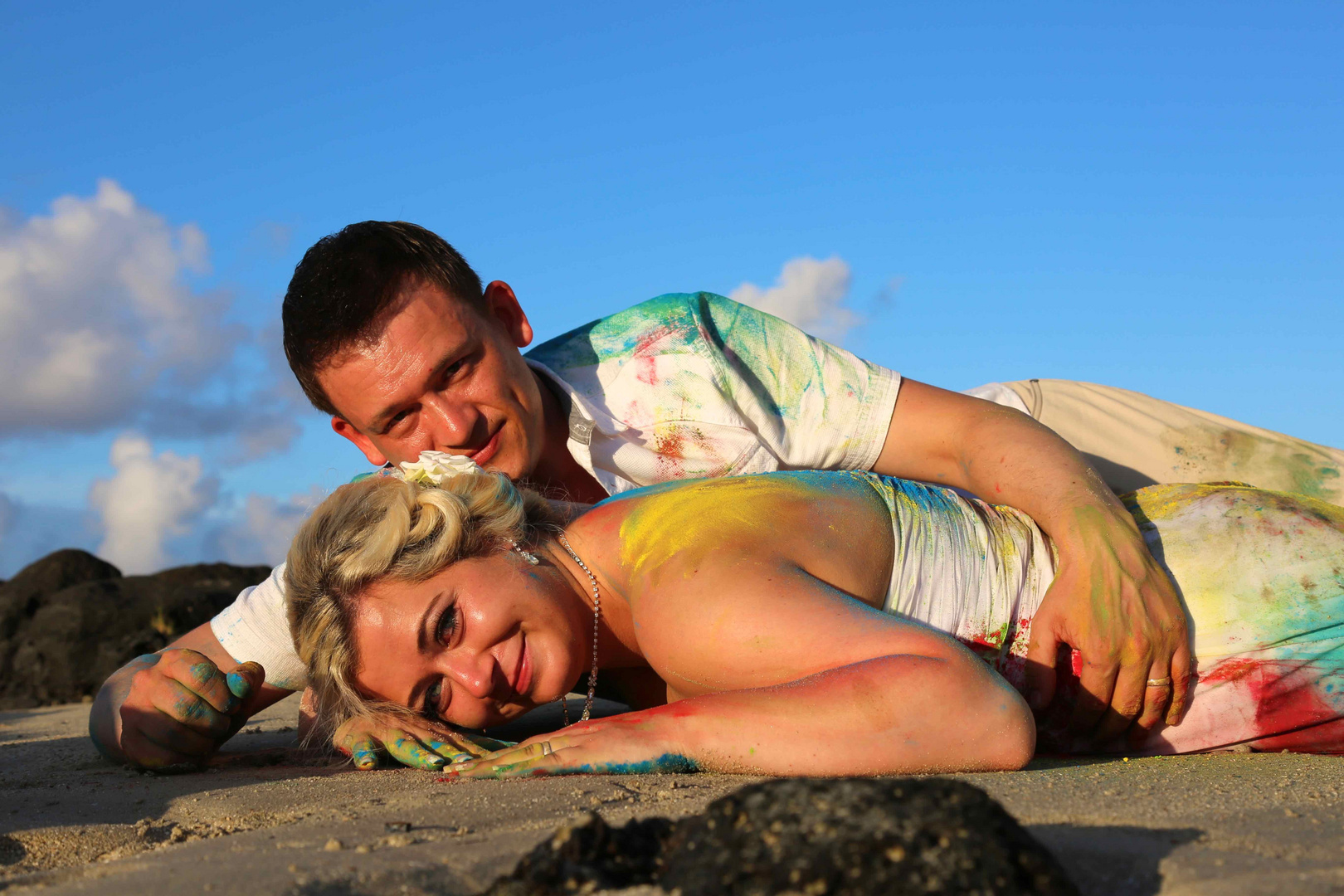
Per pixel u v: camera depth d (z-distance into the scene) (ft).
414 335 10.09
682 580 7.54
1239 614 8.34
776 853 3.84
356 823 5.87
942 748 6.72
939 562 8.71
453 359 10.25
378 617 8.16
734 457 11.18
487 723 8.64
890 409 11.32
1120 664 8.09
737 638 7.19
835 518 8.28
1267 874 4.25
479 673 8.07
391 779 7.77
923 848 3.75
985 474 9.94
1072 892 3.76
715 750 6.82
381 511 8.29
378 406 10.23
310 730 9.96
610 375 11.46
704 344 11.43
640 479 11.44
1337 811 5.53
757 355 11.69
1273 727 8.41
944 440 10.91
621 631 8.73
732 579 7.38
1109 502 8.84
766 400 11.47
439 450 10.48
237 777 8.86
